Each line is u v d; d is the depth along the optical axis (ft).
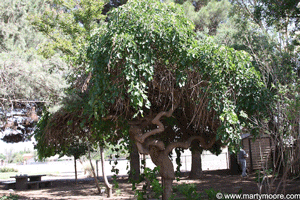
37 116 24.89
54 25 34.37
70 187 41.96
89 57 17.17
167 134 22.72
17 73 19.29
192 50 16.17
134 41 16.03
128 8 16.88
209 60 16.40
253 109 17.07
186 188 26.35
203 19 41.24
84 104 18.57
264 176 17.49
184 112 19.86
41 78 19.33
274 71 19.62
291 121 16.38
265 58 20.66
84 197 31.01
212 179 40.32
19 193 36.96
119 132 22.84
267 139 45.11
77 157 43.39
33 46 34.71
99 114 18.47
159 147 19.35
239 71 16.89
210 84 16.28
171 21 16.48
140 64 15.65
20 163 179.52
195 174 43.04
